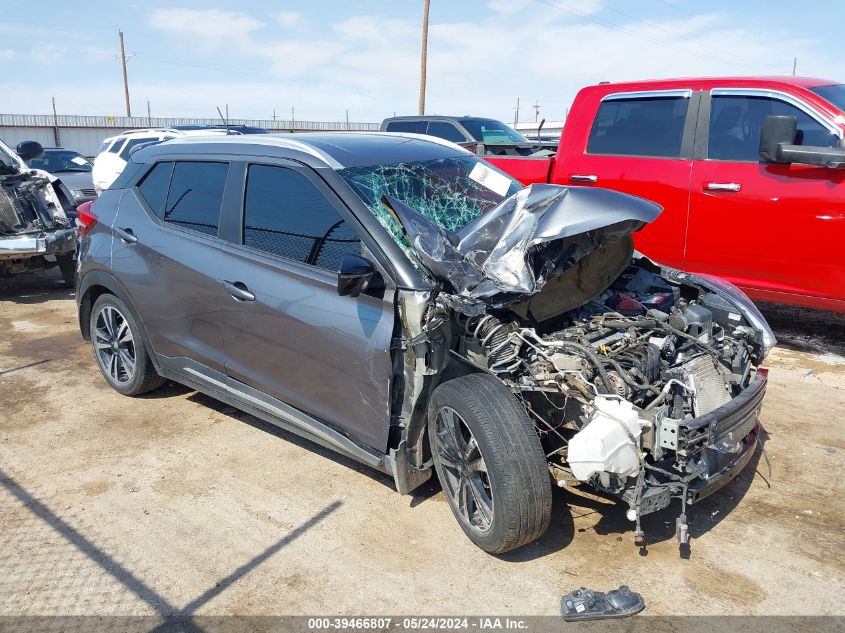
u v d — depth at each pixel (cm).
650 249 635
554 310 358
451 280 324
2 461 425
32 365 600
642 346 333
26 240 830
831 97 557
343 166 381
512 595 298
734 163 575
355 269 319
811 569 311
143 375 495
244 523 355
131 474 407
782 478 389
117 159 1361
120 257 476
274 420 407
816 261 542
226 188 419
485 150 949
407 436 336
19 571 320
